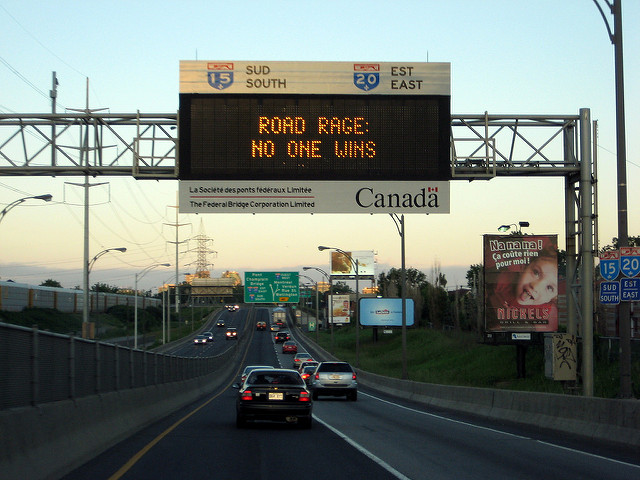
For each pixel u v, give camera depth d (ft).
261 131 74.02
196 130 73.87
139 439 54.80
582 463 44.06
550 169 78.48
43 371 39.86
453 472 39.78
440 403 104.27
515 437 60.13
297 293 255.70
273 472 38.86
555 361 100.42
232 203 73.72
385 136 75.00
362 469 40.29
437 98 75.61
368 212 74.38
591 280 77.10
